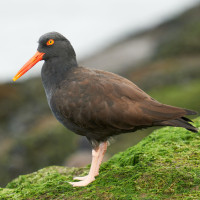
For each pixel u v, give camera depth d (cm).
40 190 617
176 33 2689
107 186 584
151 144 732
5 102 2200
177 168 595
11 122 2041
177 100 1634
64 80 677
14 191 644
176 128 792
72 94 643
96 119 625
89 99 628
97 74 660
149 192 545
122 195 540
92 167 648
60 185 623
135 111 606
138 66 2472
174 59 2330
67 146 1622
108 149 1401
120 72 2508
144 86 1956
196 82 1848
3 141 1858
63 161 1587
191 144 704
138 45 2884
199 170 581
